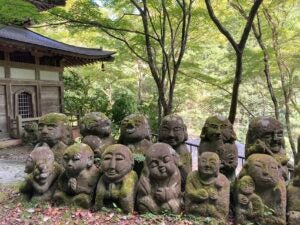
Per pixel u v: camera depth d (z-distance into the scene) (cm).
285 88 1255
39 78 1484
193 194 485
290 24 1211
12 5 816
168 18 1070
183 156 593
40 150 566
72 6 963
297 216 455
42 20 938
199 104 2019
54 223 474
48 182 550
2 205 552
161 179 496
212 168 485
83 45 2169
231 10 1198
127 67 2228
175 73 1070
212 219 473
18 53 1408
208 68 1770
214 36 1336
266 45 1285
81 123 651
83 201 520
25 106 1435
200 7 1098
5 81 1317
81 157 528
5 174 848
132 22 1272
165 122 605
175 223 470
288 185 487
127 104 1466
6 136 1325
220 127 582
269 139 556
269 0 1131
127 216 491
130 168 523
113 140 665
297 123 1769
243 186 472
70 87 1877
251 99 1972
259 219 460
